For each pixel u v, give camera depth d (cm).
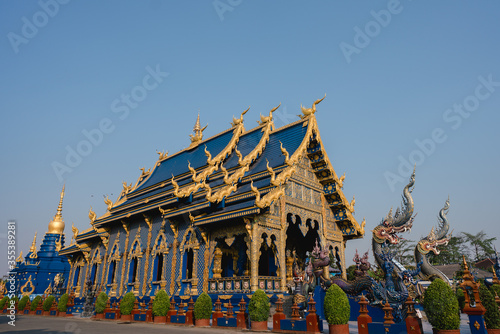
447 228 2127
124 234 3023
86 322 2075
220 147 2894
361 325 1186
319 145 2364
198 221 2091
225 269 2453
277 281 1927
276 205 2039
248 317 1545
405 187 1777
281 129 2555
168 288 2288
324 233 2361
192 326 1686
